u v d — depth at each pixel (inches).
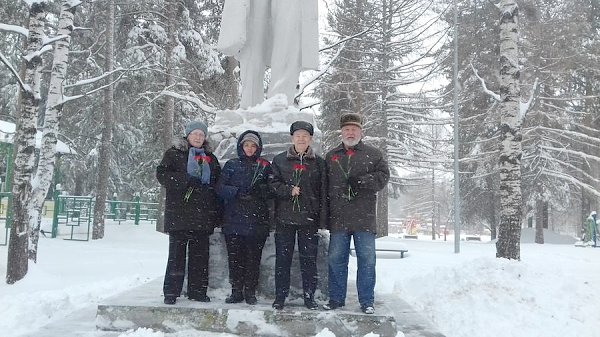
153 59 856.3
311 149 200.5
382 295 277.4
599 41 1092.5
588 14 1193.4
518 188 447.8
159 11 898.7
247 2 256.8
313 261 196.4
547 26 991.6
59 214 878.4
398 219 3506.4
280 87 256.4
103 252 599.8
